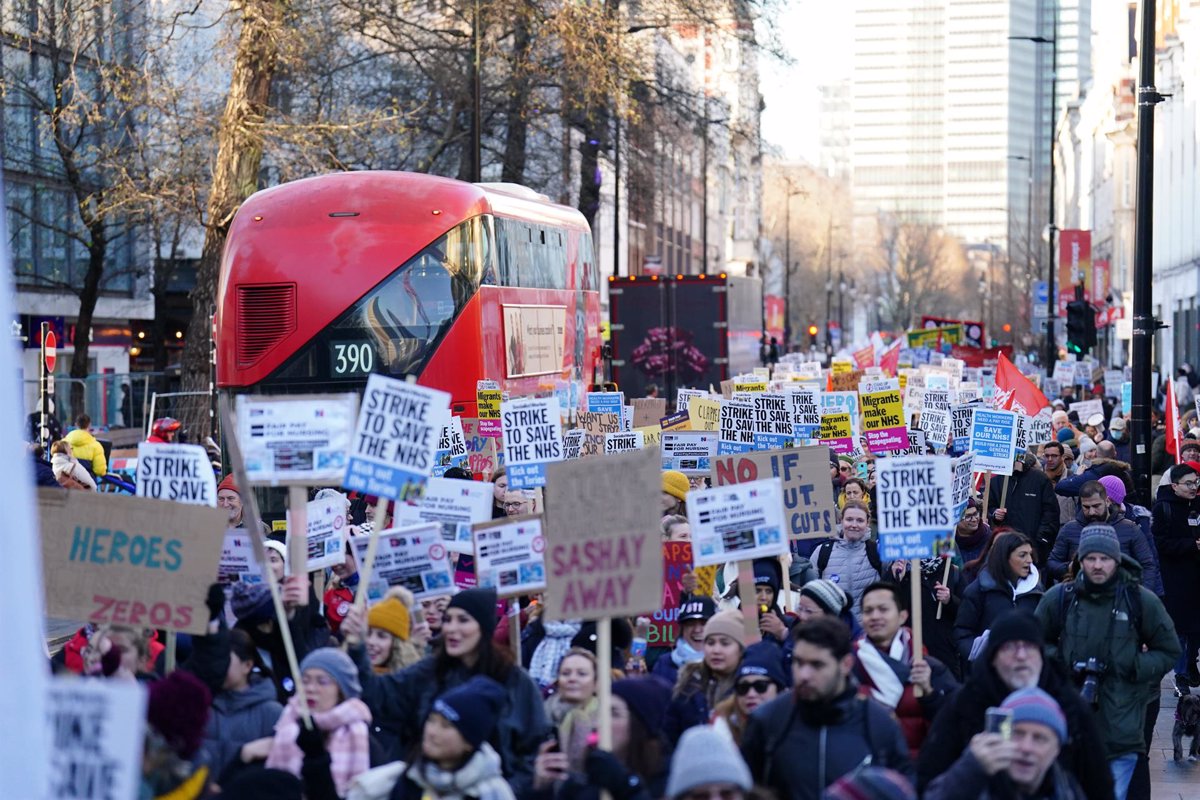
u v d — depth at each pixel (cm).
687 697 780
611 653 907
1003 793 588
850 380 2700
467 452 1725
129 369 5762
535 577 885
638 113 3722
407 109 3794
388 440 823
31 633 424
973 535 1335
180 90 3080
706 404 1961
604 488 688
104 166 3328
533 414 1248
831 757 650
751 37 4150
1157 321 1880
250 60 2912
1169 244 6644
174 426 2473
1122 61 8619
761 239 12306
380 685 775
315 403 826
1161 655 932
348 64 3650
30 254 4650
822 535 1145
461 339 1986
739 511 857
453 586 913
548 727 774
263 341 1977
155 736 599
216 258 3047
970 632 1063
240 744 749
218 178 2997
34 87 4047
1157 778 1184
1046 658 700
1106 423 3231
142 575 755
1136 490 1861
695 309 3828
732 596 1023
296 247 1984
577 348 2734
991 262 13525
